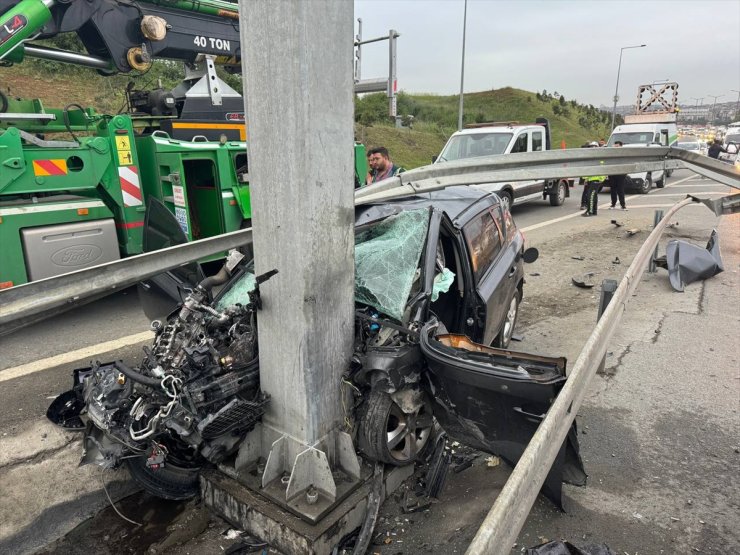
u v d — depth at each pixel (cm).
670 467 332
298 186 240
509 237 533
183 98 757
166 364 280
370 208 406
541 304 666
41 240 555
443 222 390
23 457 338
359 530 274
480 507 294
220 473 296
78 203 581
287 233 250
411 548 267
